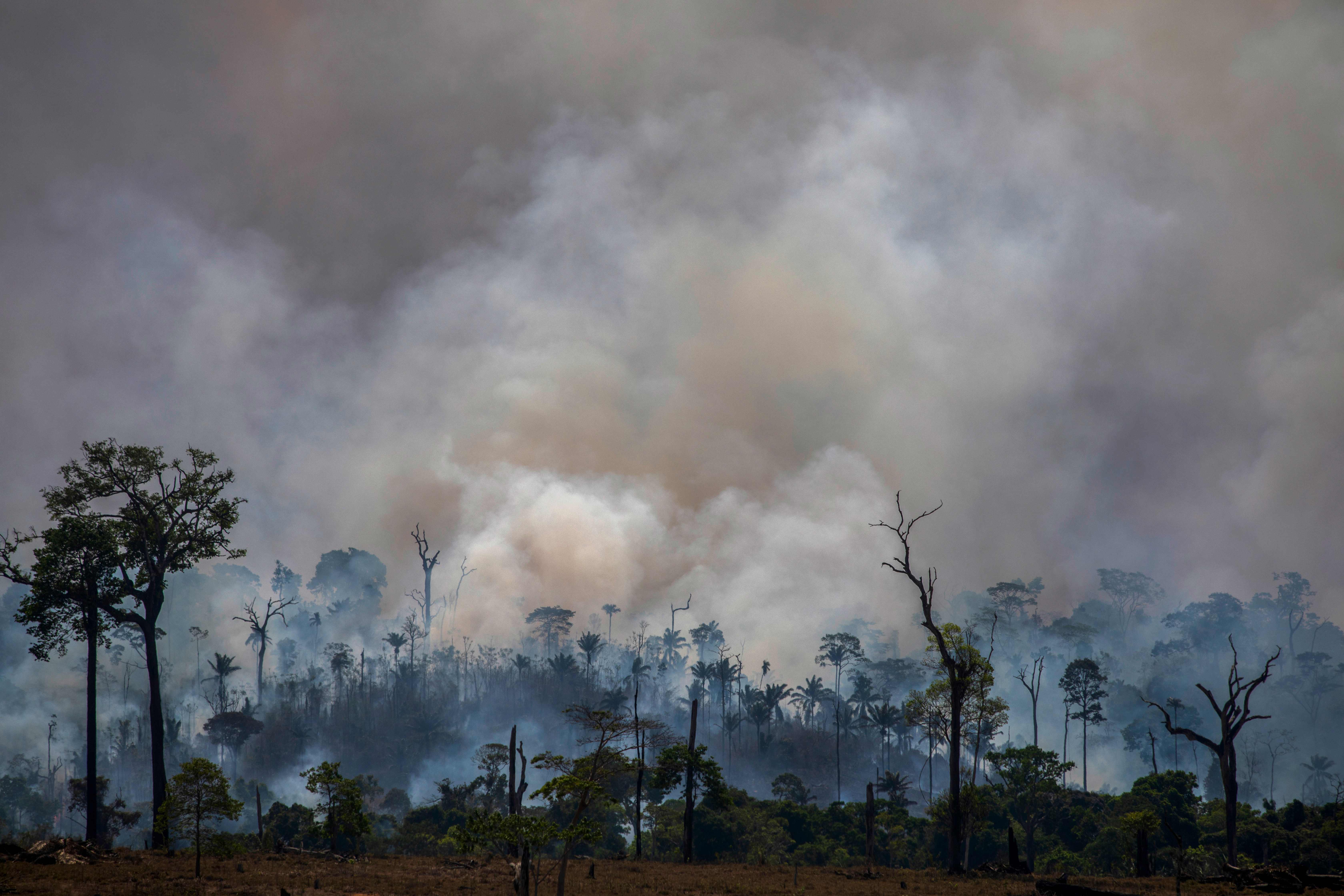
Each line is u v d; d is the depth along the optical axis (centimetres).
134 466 5178
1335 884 3703
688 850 5853
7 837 4144
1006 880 4191
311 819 6694
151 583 5141
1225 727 5778
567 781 2523
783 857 7638
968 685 5138
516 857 3881
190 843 4616
